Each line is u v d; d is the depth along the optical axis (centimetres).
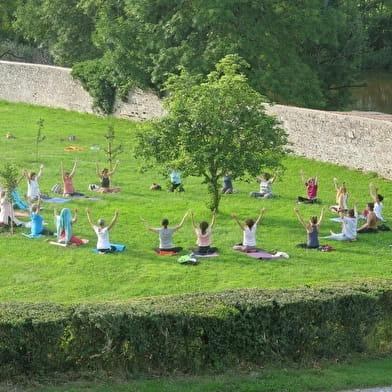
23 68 7444
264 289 2345
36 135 6094
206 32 6206
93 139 6044
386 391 2022
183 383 2038
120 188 4619
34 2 8300
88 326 2095
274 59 6225
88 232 3803
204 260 3434
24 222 3894
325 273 3275
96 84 6781
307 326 2238
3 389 1997
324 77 7162
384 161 4997
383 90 8544
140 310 2134
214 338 2148
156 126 4022
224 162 3944
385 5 8469
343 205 4231
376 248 3662
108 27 6488
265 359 2194
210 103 3956
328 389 2023
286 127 5500
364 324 2303
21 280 3162
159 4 6303
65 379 2064
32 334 2048
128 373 2095
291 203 4400
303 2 6316
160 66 6231
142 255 3491
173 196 4488
